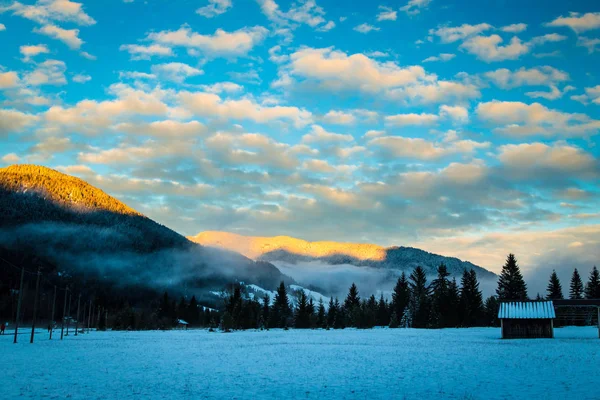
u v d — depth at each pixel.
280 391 27.00
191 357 47.31
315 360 44.12
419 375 33.28
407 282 175.62
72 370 35.62
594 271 146.25
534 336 77.38
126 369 36.59
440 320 131.12
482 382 29.89
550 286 151.50
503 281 149.00
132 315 177.88
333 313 178.62
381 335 95.12
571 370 35.06
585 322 115.44
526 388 27.48
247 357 47.41
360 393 26.47
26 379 30.66
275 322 176.75
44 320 189.38
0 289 195.12
